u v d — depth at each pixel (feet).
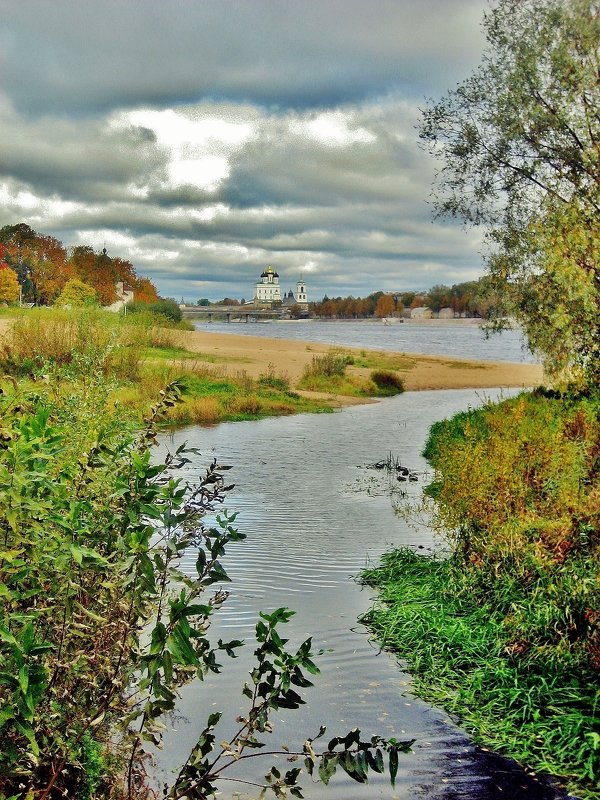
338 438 73.61
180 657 9.00
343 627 23.94
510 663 20.39
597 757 15.66
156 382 77.25
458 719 18.19
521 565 24.52
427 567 29.04
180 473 51.42
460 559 27.66
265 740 17.04
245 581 28.35
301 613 25.13
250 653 21.71
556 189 52.11
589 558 23.21
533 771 15.78
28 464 9.51
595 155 48.14
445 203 59.00
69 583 10.19
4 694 9.04
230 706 18.43
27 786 10.35
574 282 40.06
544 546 23.85
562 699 18.08
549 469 27.35
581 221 42.47
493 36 56.65
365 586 28.09
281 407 98.48
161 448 64.23
